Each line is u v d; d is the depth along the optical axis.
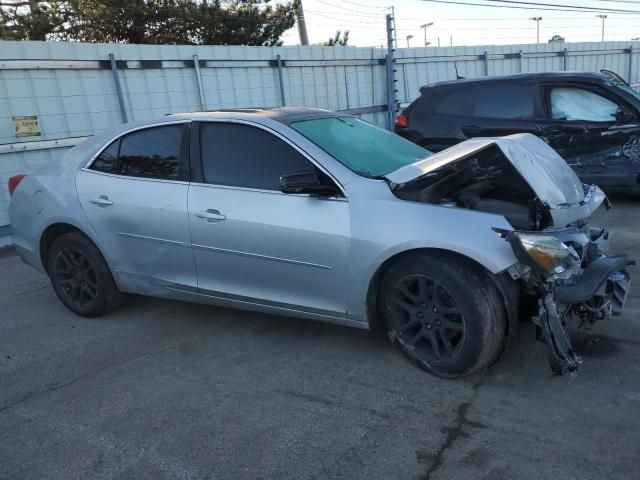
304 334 4.30
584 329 3.90
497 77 8.32
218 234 3.99
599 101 7.55
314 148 3.79
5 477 2.85
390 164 4.05
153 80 9.55
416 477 2.66
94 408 3.45
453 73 14.66
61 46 8.42
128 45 9.15
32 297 5.65
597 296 3.28
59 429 3.25
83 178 4.67
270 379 3.66
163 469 2.83
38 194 4.91
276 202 3.79
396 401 3.30
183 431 3.15
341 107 12.62
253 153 3.96
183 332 4.51
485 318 3.24
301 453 2.89
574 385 3.34
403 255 3.47
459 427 3.01
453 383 3.45
